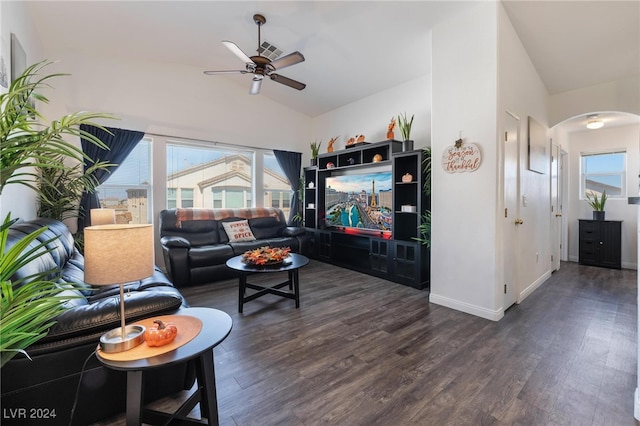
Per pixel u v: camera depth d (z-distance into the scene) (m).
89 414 1.38
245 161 5.49
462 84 2.86
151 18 3.30
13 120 1.06
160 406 1.60
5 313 0.97
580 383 1.77
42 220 2.39
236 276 4.13
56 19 3.23
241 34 3.61
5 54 2.17
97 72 4.04
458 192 2.92
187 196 4.88
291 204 5.98
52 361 1.28
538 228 3.77
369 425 1.45
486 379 1.81
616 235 4.67
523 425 1.44
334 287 3.73
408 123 4.33
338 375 1.86
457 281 2.95
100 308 1.40
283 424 1.46
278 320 2.70
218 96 5.04
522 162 3.23
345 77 4.47
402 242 3.85
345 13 3.09
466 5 2.76
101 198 4.12
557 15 2.73
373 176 4.49
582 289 3.60
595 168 5.19
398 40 3.43
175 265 3.64
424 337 2.36
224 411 1.55
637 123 4.73
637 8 2.57
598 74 3.57
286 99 5.58
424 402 1.61
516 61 3.01
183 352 1.17
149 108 4.41
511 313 2.85
